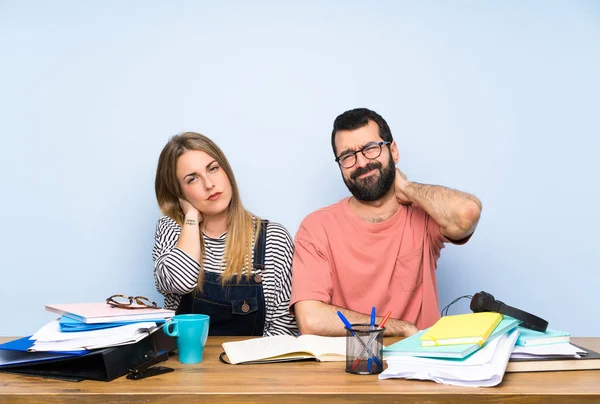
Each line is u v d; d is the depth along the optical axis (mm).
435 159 2391
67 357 1146
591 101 2420
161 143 2367
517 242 2381
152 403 1022
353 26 2418
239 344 1400
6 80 2359
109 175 2355
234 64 2398
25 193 2340
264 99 2393
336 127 1961
